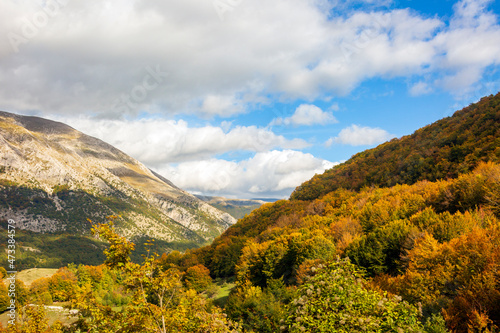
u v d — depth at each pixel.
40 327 13.12
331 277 10.82
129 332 8.97
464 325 15.54
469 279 18.84
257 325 31.80
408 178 88.56
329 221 69.62
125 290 9.66
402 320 10.03
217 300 61.56
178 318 9.89
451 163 76.62
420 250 26.73
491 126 80.75
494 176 40.75
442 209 46.56
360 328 9.12
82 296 9.40
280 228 91.38
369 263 36.25
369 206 58.66
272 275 53.31
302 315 10.04
